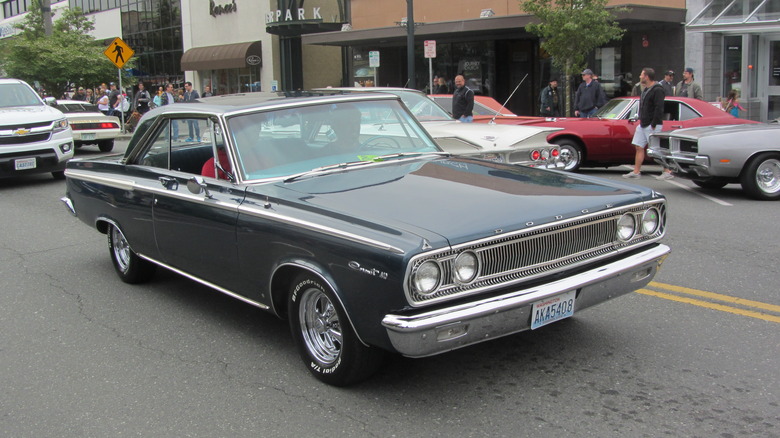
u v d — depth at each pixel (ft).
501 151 26.32
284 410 12.57
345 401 12.82
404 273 10.84
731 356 14.21
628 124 41.65
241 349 15.56
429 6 77.61
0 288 20.93
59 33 97.09
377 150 16.56
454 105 40.57
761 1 53.98
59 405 13.15
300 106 16.19
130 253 19.89
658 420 11.71
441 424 11.84
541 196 13.23
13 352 15.88
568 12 54.75
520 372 13.79
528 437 11.30
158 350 15.66
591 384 13.16
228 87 117.39
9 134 40.70
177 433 11.92
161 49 131.85
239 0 110.42
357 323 11.93
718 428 11.39
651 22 59.00
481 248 11.51
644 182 38.75
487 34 73.05
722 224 26.86
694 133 32.63
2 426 12.41
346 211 12.44
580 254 12.95
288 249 13.01
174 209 16.30
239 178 14.62
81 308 18.79
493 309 11.42
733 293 18.26
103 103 90.84
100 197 19.85
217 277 15.57
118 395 13.48
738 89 60.90
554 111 58.44
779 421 11.56
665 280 19.56
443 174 14.83
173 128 17.38
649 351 14.61
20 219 32.01
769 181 31.68
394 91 33.35
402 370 14.03
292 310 13.74
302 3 97.81
